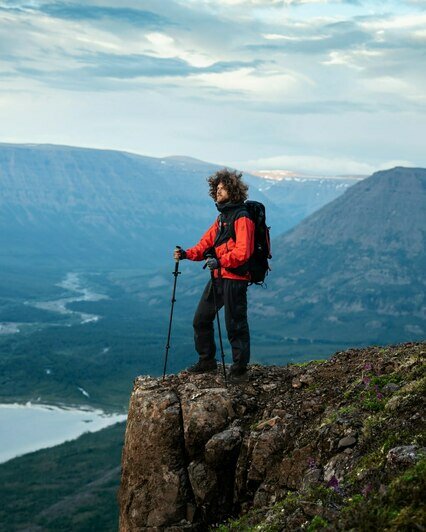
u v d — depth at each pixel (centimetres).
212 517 755
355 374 812
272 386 852
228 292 871
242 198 874
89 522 14000
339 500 564
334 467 637
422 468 512
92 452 18312
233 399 818
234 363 879
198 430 786
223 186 870
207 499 757
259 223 866
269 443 740
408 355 808
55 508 14525
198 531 755
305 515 566
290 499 620
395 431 623
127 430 839
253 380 878
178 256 902
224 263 851
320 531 512
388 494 505
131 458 807
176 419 798
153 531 764
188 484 771
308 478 646
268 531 582
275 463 728
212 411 799
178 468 779
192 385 853
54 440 19575
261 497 704
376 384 748
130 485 797
